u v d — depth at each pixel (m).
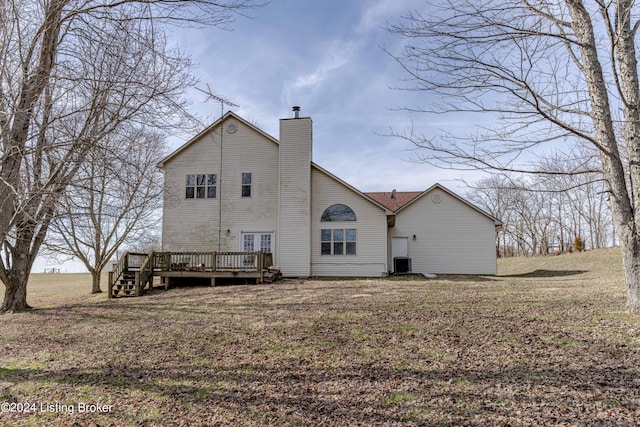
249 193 18.78
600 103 6.95
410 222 21.27
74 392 5.19
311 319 8.44
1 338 8.40
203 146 19.16
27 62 5.75
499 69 5.82
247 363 5.97
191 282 17.06
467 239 20.86
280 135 18.56
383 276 18.00
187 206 18.89
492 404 4.27
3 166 5.80
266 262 16.81
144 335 7.92
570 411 4.01
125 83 6.20
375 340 6.68
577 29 7.07
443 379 4.98
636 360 5.11
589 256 24.61
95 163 6.78
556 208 39.91
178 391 5.09
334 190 18.70
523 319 7.42
